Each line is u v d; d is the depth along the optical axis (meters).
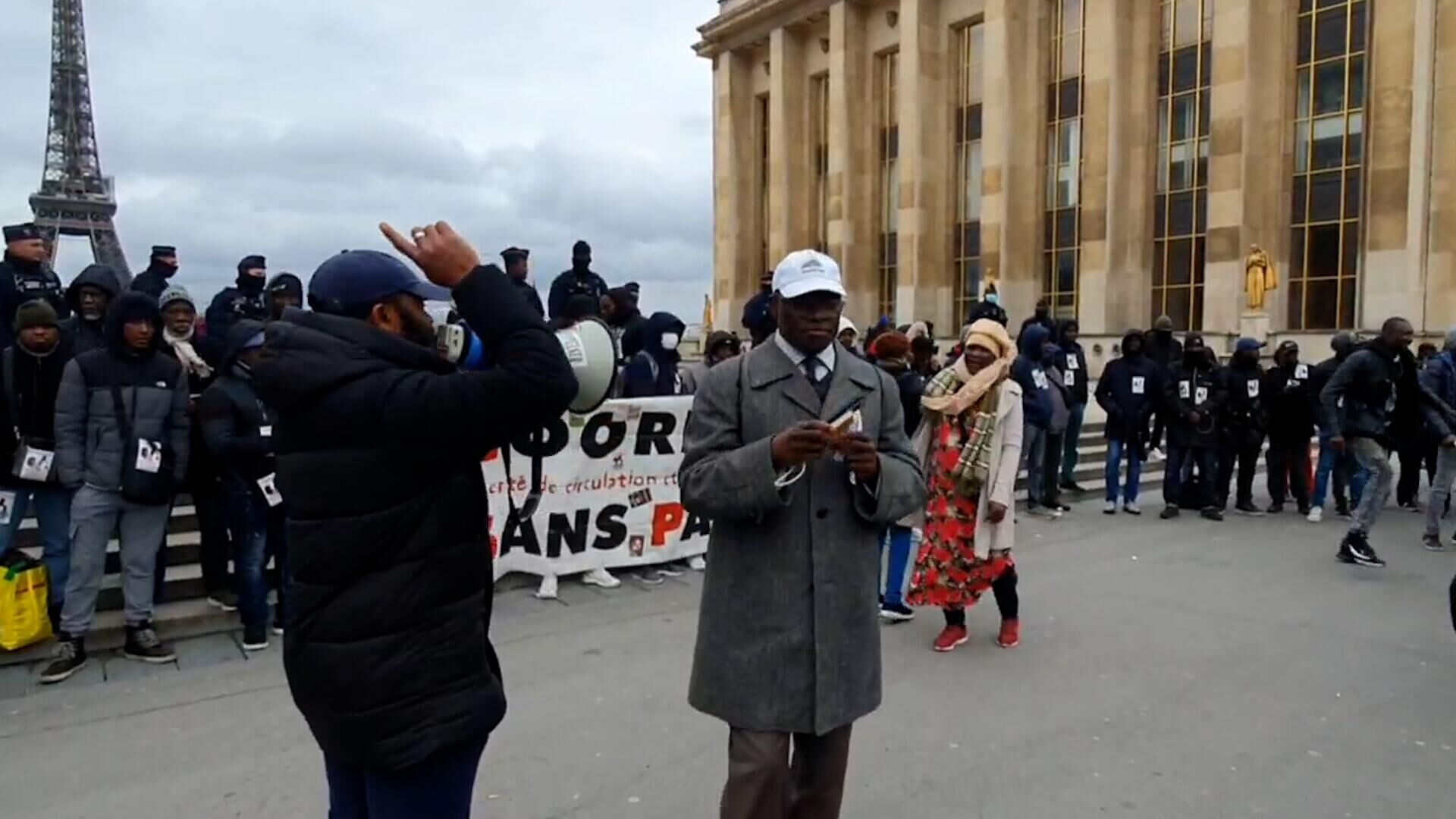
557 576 7.32
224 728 4.63
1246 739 4.48
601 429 7.48
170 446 5.62
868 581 2.89
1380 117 22.31
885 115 35.25
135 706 4.93
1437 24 21.17
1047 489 10.91
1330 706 4.91
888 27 34.72
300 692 2.22
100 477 5.41
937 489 5.83
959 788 3.97
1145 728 4.62
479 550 2.31
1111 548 9.05
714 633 2.84
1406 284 21.62
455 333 2.42
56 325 5.65
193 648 5.93
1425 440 10.36
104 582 6.46
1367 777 4.08
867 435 2.88
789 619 2.77
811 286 2.72
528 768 4.17
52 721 4.72
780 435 2.62
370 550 2.13
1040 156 29.88
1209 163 25.20
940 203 33.06
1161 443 15.16
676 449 7.88
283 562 5.99
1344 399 8.33
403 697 2.15
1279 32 23.91
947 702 4.98
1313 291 23.61
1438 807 3.81
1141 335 11.02
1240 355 10.99
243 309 8.73
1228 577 7.84
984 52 30.80
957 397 5.71
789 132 38.34
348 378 2.12
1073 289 29.19
